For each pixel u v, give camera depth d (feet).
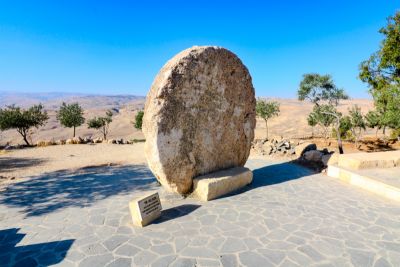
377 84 60.23
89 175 38.96
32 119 85.71
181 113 26.91
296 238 18.57
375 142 77.56
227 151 31.91
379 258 16.17
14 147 67.46
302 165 41.91
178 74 26.61
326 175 35.65
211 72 29.32
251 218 21.88
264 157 49.60
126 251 17.24
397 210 23.43
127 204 25.72
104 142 76.54
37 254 17.21
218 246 17.67
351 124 84.07
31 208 25.44
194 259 16.25
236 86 32.30
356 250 17.02
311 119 96.07
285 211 23.27
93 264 15.93
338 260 15.98
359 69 62.34
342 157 35.37
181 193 27.45
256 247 17.49
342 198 26.55
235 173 29.73
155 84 27.40
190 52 27.68
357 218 21.77
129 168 43.68
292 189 29.58
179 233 19.51
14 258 16.85
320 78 111.24
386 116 46.55
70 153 59.57
